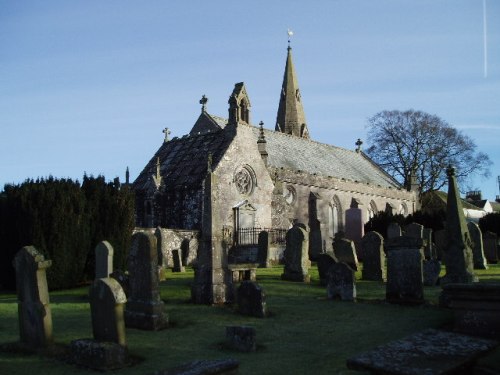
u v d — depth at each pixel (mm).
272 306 14500
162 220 35312
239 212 34625
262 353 9812
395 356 7266
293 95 68812
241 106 48375
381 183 55281
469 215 79688
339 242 22516
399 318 12672
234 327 10133
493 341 8141
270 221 37562
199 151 37594
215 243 15289
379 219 39688
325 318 12930
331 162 51656
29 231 19234
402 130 60000
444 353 7375
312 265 27203
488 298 9750
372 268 19938
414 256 14492
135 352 9844
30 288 9953
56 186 20203
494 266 24797
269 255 27109
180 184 35000
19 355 9578
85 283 21516
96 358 8828
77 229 20109
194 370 6539
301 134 67875
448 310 13188
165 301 15430
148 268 12148
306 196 43156
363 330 11562
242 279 19172
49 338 9828
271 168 39438
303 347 10227
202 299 14992
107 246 12055
